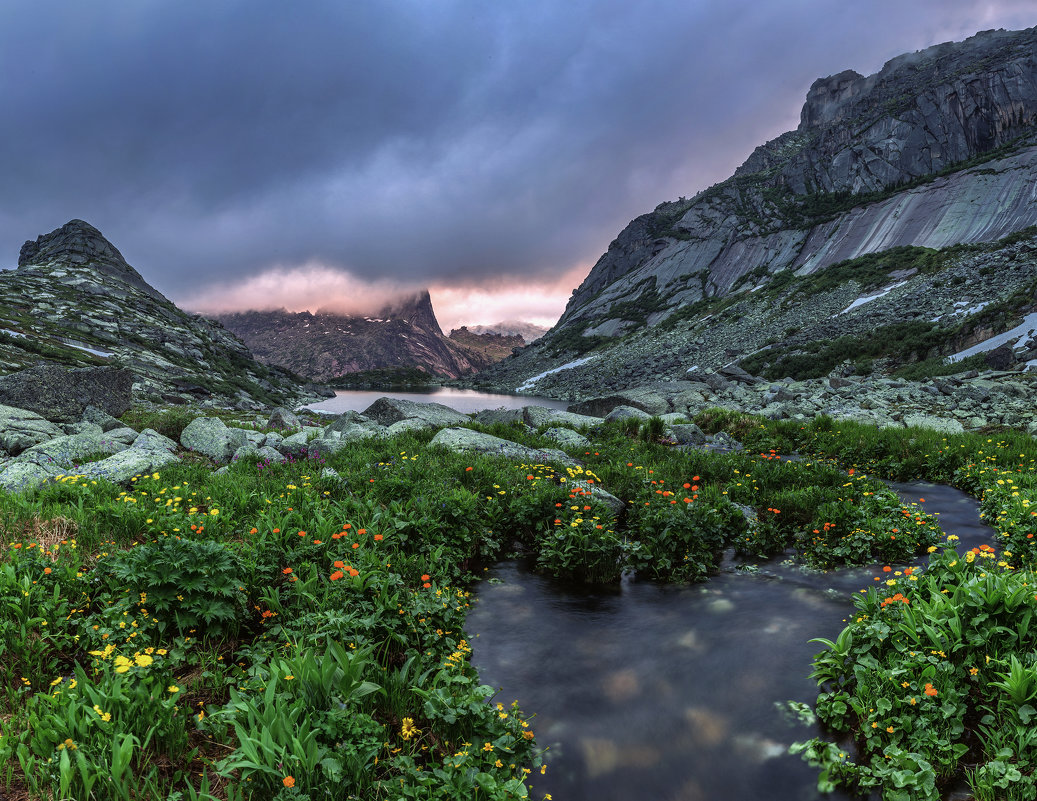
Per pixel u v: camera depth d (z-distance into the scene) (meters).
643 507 9.66
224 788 3.56
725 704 4.88
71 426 15.44
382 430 17.88
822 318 105.06
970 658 4.51
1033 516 8.27
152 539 6.95
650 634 6.18
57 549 6.19
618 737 4.48
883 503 9.75
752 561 8.65
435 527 8.23
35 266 169.12
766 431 19.25
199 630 5.31
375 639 5.30
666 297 191.12
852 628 5.29
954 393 30.45
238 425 21.77
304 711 3.90
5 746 3.48
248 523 7.68
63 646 4.84
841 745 4.32
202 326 181.38
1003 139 151.88
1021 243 92.44
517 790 3.63
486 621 6.54
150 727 3.80
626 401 30.05
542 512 9.48
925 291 90.50
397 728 4.35
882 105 187.12
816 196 182.12
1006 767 3.66
